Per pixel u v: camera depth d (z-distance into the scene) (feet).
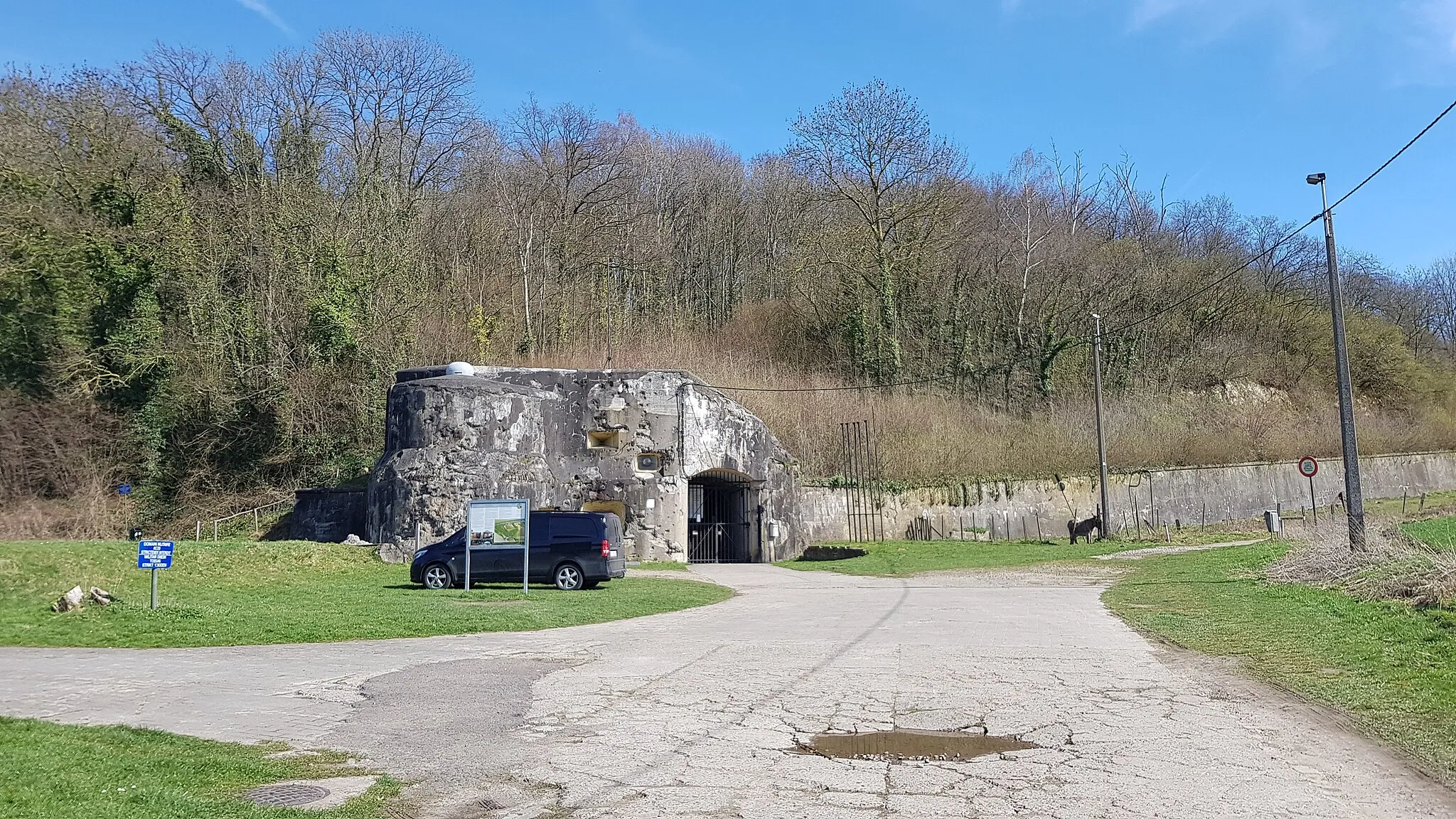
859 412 156.35
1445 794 21.59
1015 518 142.61
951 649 43.65
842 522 134.00
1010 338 193.16
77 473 134.21
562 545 73.92
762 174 234.58
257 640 48.65
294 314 149.59
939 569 100.22
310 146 160.97
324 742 27.17
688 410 114.42
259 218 150.82
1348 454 64.64
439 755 25.68
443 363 162.91
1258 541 118.01
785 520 124.67
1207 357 204.33
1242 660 39.52
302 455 144.87
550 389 113.39
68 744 25.71
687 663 40.65
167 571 74.23
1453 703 29.35
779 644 45.93
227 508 137.69
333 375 146.41
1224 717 29.58
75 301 134.21
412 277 161.48
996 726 28.66
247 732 28.55
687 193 227.20
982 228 214.28
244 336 146.72
